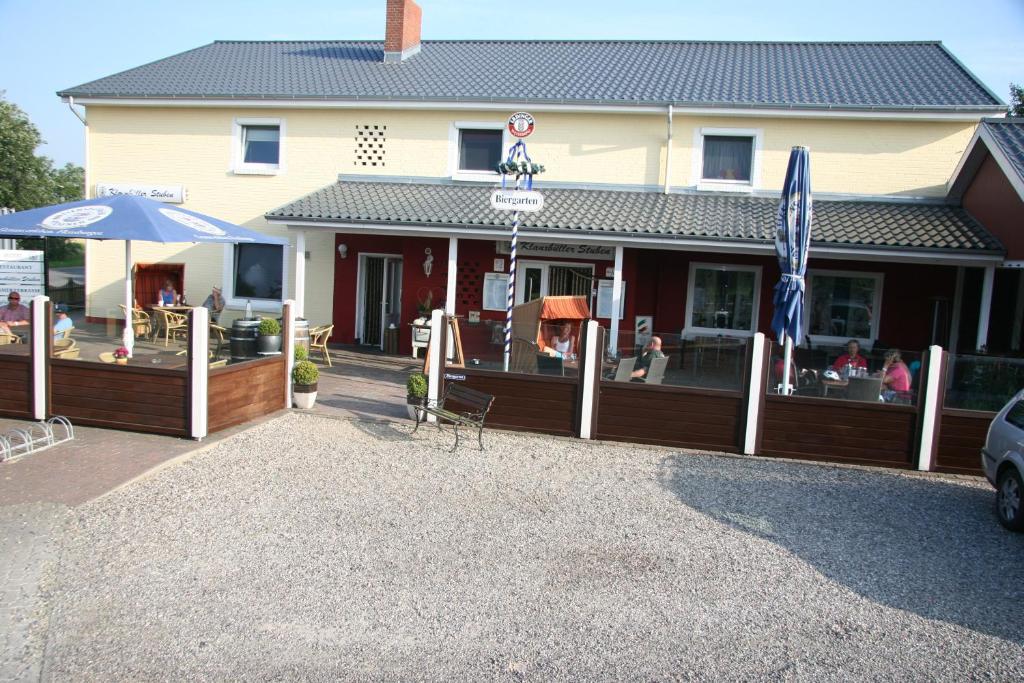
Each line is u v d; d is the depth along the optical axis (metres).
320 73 19.69
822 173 16.62
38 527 6.55
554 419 10.37
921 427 9.62
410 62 20.39
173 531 6.64
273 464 8.61
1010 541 7.30
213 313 17.19
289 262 18.61
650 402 10.12
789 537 7.18
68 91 18.56
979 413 9.53
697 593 5.97
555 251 16.81
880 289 16.66
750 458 9.83
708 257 17.17
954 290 16.31
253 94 17.98
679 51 20.81
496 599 5.72
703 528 7.32
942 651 5.23
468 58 20.69
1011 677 4.93
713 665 4.95
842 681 4.82
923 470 9.64
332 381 13.66
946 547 7.10
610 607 5.68
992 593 6.17
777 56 19.98
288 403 11.23
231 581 5.80
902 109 15.93
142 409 9.53
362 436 9.93
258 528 6.80
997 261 13.52
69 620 5.16
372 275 18.66
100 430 9.62
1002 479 7.78
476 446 9.74
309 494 7.71
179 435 9.42
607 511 7.66
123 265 19.12
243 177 18.61
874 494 8.59
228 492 7.65
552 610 5.59
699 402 10.01
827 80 17.92
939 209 15.66
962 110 15.68
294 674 4.65
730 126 16.86
